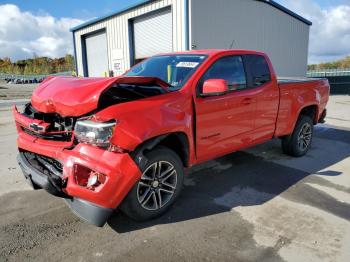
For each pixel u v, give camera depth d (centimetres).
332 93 2359
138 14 1578
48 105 328
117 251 281
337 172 484
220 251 281
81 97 299
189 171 484
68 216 342
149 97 324
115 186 281
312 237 304
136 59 1683
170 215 345
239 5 1597
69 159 287
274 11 1897
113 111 286
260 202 378
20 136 361
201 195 397
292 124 529
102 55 1934
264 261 268
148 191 321
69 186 283
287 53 2150
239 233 310
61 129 329
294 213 351
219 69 400
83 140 287
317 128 845
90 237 303
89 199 280
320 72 2959
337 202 380
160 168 329
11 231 311
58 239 299
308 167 507
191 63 395
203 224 327
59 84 353
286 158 554
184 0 1334
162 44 1506
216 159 542
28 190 408
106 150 282
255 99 442
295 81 542
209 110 373
